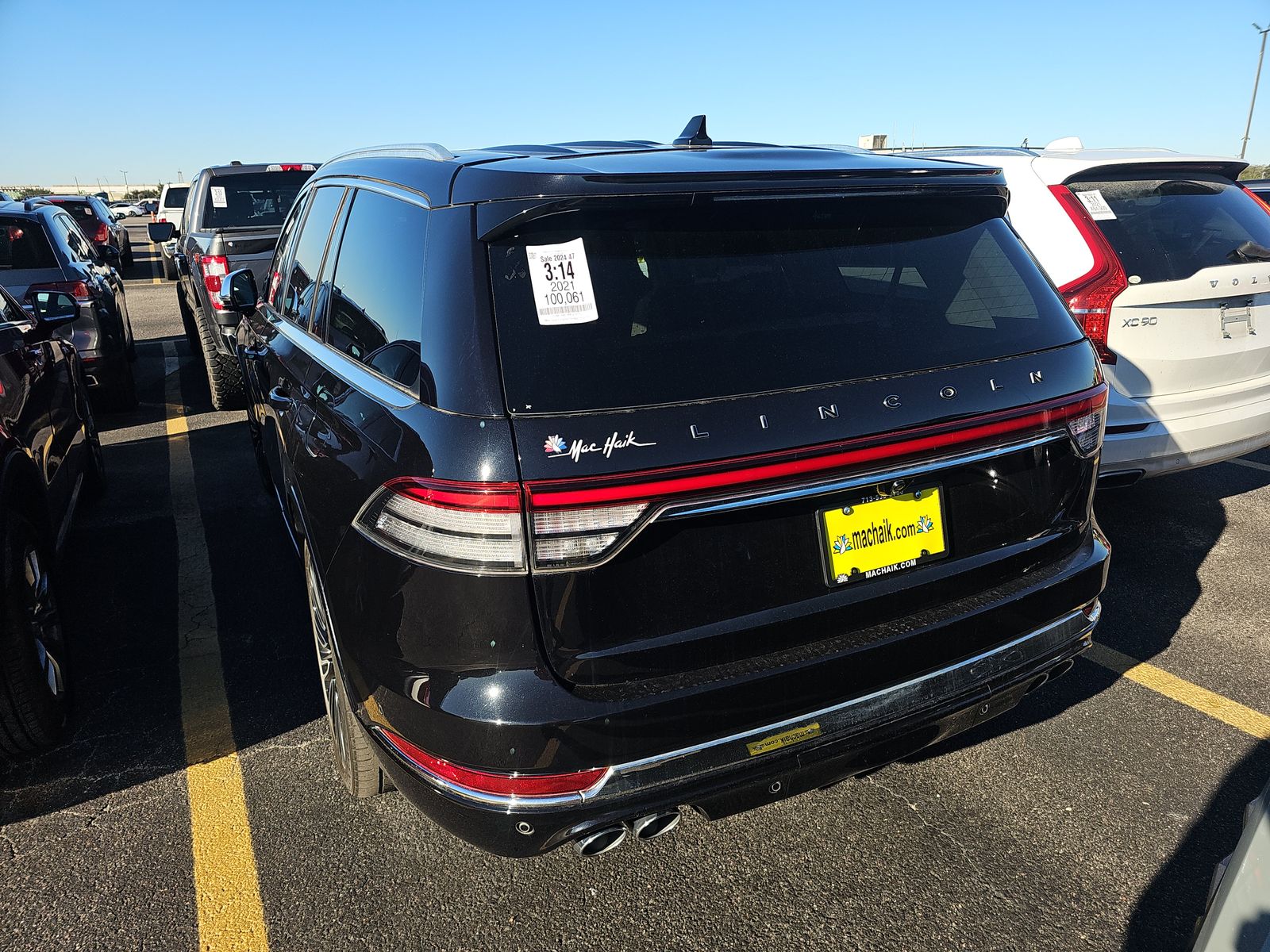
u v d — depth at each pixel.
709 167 2.00
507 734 1.72
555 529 1.69
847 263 2.09
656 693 1.79
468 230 1.90
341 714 2.41
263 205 8.74
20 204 6.86
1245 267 4.04
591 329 1.82
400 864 2.41
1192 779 2.70
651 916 2.23
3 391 3.14
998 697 2.17
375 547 1.88
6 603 2.58
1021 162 4.21
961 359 2.09
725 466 1.76
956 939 2.15
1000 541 2.21
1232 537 4.48
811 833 2.52
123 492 5.40
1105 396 2.37
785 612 1.92
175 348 10.38
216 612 3.85
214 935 2.18
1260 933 1.41
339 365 2.41
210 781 2.75
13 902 2.28
